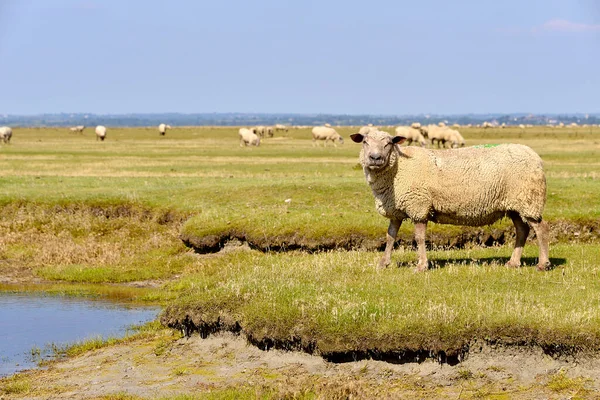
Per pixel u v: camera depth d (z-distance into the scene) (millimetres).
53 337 22031
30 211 37531
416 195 21969
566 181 41156
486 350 16984
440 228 30500
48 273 30906
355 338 17484
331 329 17688
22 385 17688
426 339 17031
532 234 30969
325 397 15367
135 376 18188
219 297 20312
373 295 19594
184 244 33312
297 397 15617
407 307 18281
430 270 22641
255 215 33125
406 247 30062
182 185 43688
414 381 16750
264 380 17328
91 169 60375
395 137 21609
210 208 36031
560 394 15711
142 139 138875
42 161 70125
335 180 43062
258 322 18766
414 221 22438
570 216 31734
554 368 16578
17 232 35594
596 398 15453
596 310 17641
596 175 48312
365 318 17875
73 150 91250
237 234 32281
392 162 21828
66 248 33469
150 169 59844
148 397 16656
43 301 26828
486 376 16625
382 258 23609
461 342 16953
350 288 20406
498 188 21625
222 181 45594
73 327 23109
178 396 16266
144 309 25484
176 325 21094
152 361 19219
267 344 18719
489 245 30609
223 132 179250
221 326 20016
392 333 17219
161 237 34344
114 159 73875
